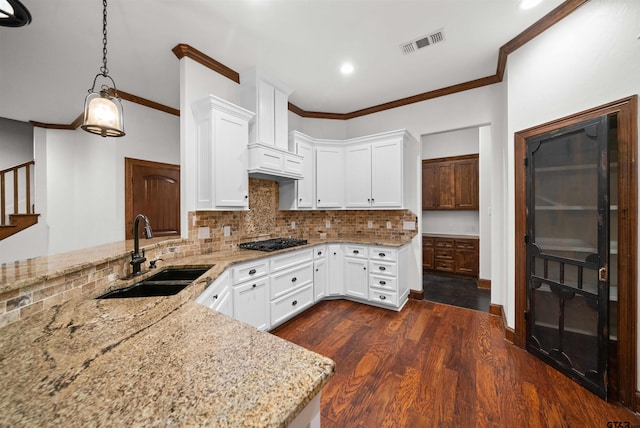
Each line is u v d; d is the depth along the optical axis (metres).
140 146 3.31
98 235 3.38
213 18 1.95
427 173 5.01
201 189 2.34
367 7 1.89
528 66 2.15
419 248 3.43
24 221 3.63
